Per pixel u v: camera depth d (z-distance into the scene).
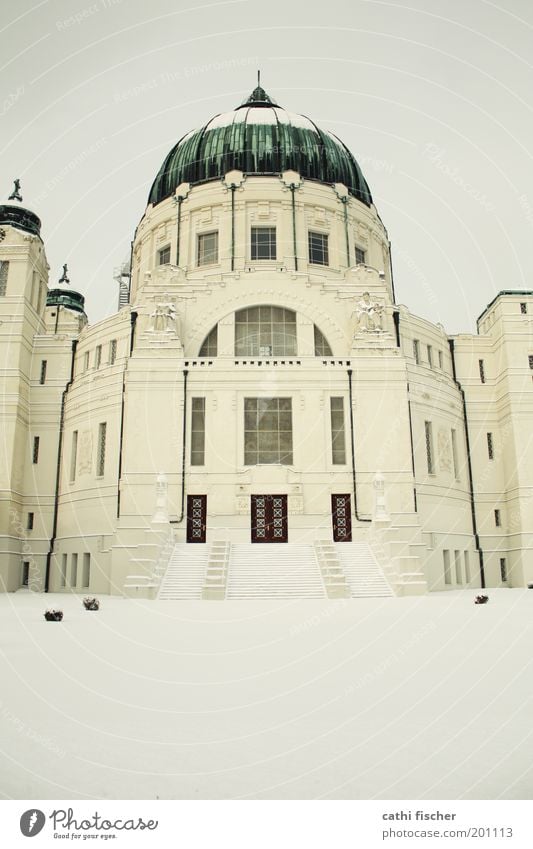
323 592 28.61
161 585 29.56
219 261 47.16
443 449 42.69
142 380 38.41
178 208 49.53
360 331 40.03
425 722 8.26
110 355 42.25
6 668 11.72
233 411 38.44
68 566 40.50
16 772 6.66
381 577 30.47
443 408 43.53
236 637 15.85
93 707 9.05
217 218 48.38
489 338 47.28
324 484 37.62
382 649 13.86
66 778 6.53
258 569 30.64
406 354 42.50
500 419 45.81
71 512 41.38
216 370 38.84
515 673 11.24
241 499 37.16
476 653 13.25
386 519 33.53
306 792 6.18
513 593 34.50
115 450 39.12
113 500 38.31
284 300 41.81
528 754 7.05
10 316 42.62
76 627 17.97
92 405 41.53
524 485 43.19
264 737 7.70
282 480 37.50
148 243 51.94
